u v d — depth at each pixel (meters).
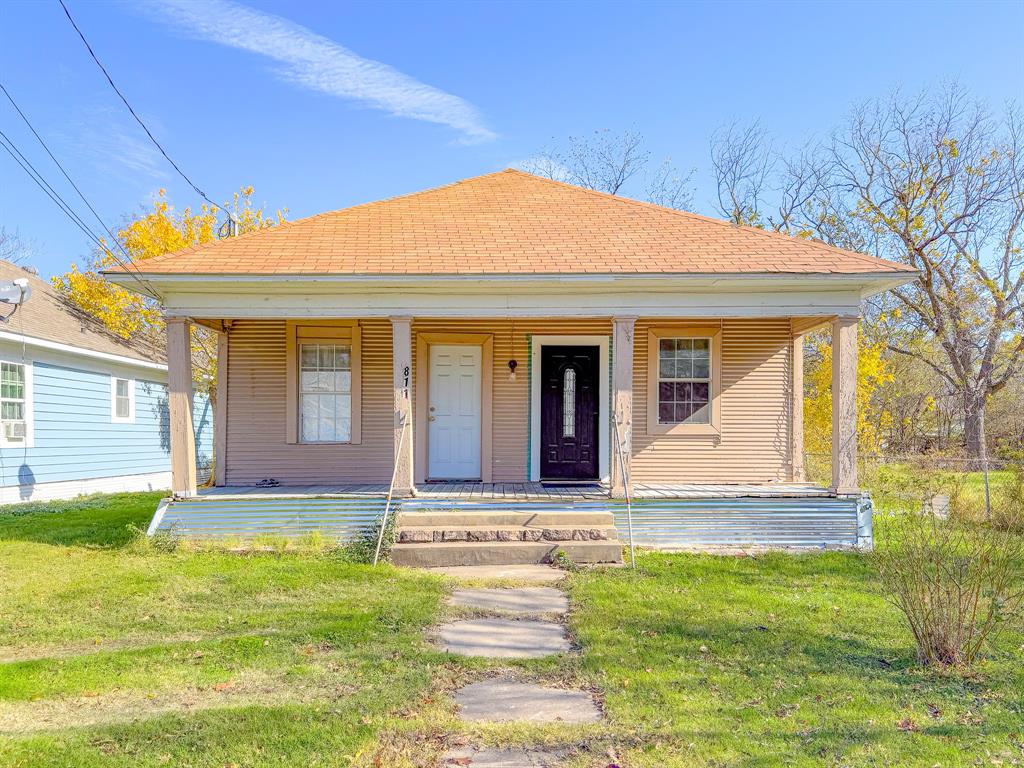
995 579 5.07
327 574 7.23
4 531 9.62
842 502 8.93
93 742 3.51
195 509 8.84
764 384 10.84
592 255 9.12
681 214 10.92
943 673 4.55
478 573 7.54
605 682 4.36
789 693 4.18
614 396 9.07
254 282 8.62
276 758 3.36
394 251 9.24
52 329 14.19
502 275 8.56
